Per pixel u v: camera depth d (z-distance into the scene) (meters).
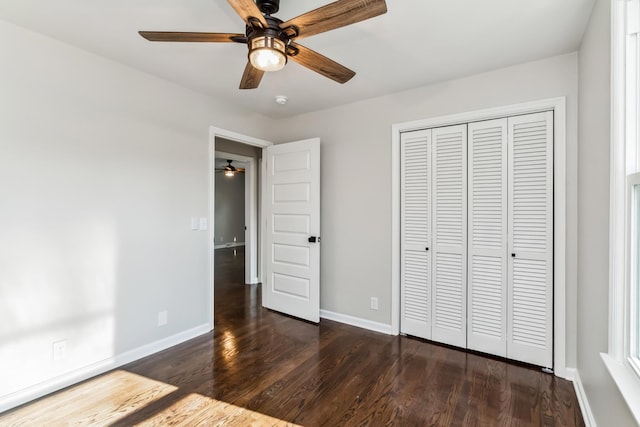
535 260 2.38
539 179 2.36
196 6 1.73
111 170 2.37
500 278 2.52
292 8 1.73
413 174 2.94
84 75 2.22
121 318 2.42
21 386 1.92
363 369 2.36
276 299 3.71
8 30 1.89
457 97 2.66
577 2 1.67
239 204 10.19
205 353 2.62
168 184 2.74
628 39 1.30
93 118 2.27
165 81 2.72
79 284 2.19
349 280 3.29
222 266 6.62
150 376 2.25
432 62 2.37
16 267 1.92
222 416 1.82
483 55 2.26
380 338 2.93
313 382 2.18
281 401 1.96
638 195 1.25
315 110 3.49
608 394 1.40
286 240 3.61
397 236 2.99
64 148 2.12
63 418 1.79
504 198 2.50
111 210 2.37
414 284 2.94
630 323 1.27
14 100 1.91
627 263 1.29
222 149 4.57
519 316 2.44
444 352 2.63
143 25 1.92
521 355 2.43
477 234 2.62
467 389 2.09
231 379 2.22
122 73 2.43
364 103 3.17
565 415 1.83
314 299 3.34
